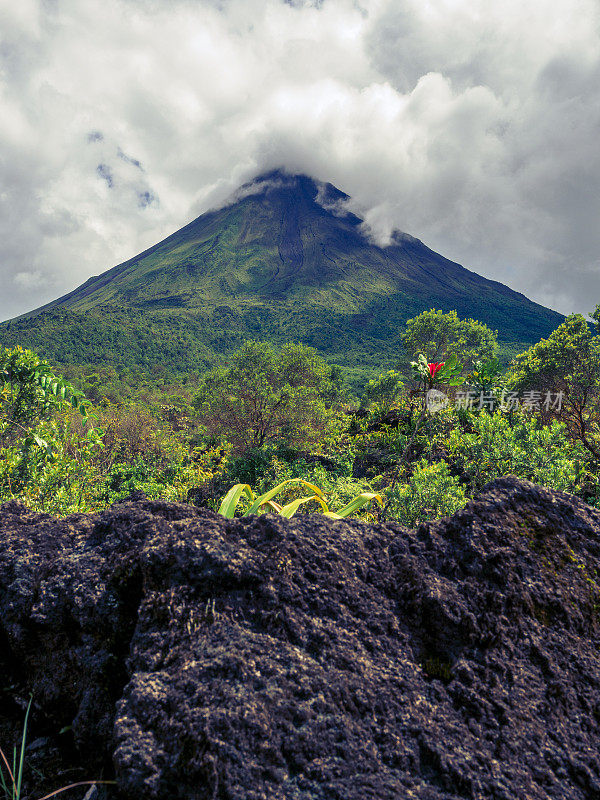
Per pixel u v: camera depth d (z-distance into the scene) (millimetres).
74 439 5336
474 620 1044
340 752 790
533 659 1021
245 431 19859
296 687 848
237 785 716
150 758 761
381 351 198000
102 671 994
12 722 1095
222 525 1182
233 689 824
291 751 770
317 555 1112
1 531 1299
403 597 1100
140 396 67250
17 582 1127
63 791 952
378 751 812
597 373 17516
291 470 15242
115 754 775
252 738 766
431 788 777
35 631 1085
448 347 42062
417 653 1007
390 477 11422
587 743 899
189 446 19953
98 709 966
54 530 1254
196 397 23031
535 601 1111
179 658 898
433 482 7141
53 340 166125
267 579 1024
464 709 917
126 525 1205
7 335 160375
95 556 1149
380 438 16797
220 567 1015
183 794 731
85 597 1059
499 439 8562
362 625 1016
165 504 1288
